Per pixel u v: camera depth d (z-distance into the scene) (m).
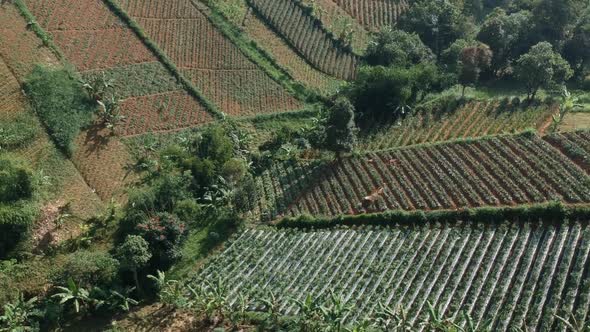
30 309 37.44
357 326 32.62
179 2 73.56
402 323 33.25
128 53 64.69
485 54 66.75
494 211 42.00
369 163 54.00
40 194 45.09
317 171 54.69
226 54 68.62
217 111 61.03
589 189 42.16
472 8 91.38
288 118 63.09
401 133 58.62
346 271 40.97
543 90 65.25
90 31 65.44
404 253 41.34
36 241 42.62
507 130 54.53
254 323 37.47
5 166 42.91
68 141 51.47
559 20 73.31
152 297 41.59
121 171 52.06
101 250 43.50
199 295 38.75
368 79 62.41
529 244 38.69
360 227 45.75
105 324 38.75
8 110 51.34
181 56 67.00
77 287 38.06
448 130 57.19
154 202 46.22
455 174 48.56
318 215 48.50
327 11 81.50
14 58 56.22
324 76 71.00
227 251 45.53
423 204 46.06
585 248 36.41
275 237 46.88
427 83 63.94
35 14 63.97
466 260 38.97
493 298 35.31
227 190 50.44
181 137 56.59
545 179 45.00
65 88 55.56
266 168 56.72
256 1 78.81
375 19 83.56
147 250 40.56
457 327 30.95
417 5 80.69
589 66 73.56
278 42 74.00
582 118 54.97
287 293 39.97
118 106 56.69
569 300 33.31
